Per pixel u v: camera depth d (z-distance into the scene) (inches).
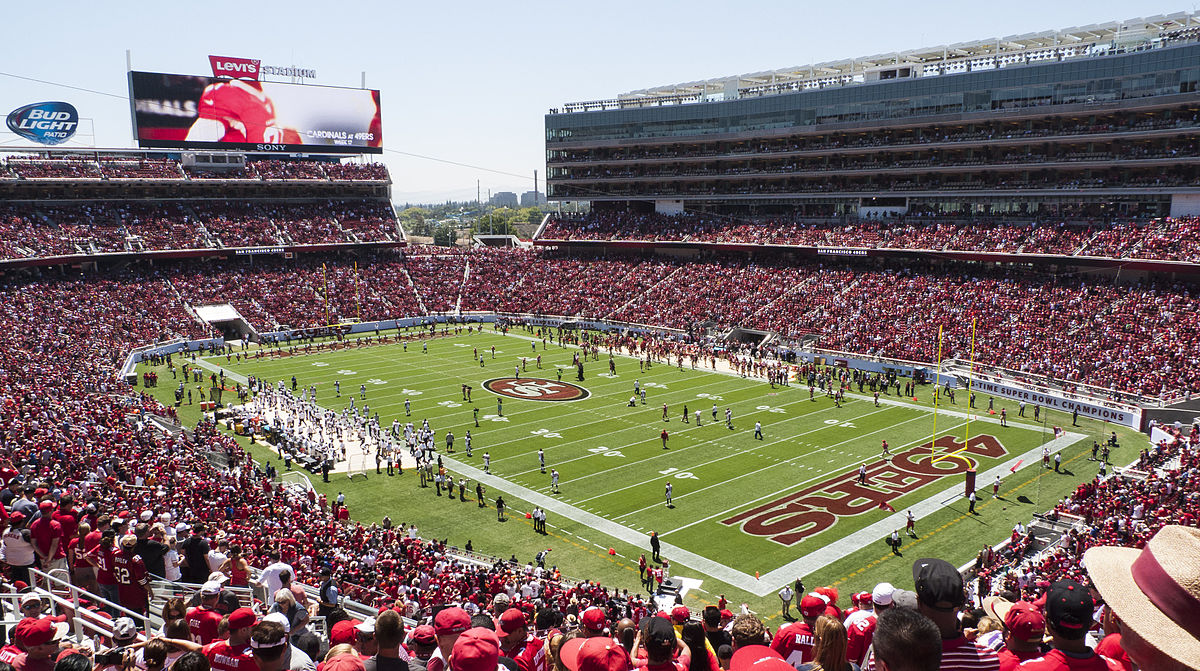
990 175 3203.7
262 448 1958.7
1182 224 2610.7
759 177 3826.3
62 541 610.2
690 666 297.7
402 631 308.2
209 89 3769.7
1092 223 2827.3
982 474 1745.8
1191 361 2119.8
